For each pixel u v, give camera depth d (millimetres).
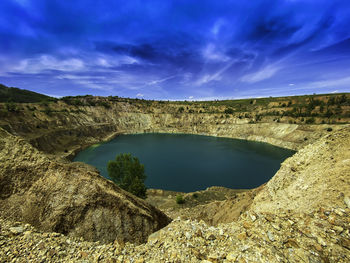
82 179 13719
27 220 11109
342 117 93500
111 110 166875
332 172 10930
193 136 140750
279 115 126875
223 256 6930
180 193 41000
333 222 7336
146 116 174750
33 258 7578
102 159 72312
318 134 85625
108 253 8344
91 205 12812
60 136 86375
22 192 12039
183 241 8320
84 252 8367
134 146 100375
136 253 8375
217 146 101000
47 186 12602
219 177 54688
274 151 88000
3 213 10984
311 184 11797
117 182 31781
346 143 12773
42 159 13547
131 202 15359
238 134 129125
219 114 159625
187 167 64000
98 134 120625
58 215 11703
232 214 18984
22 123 73812
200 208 26656
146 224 14664
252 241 7453
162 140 122062
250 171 59938
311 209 8984
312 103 125062
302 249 6527
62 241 9398
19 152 13258
